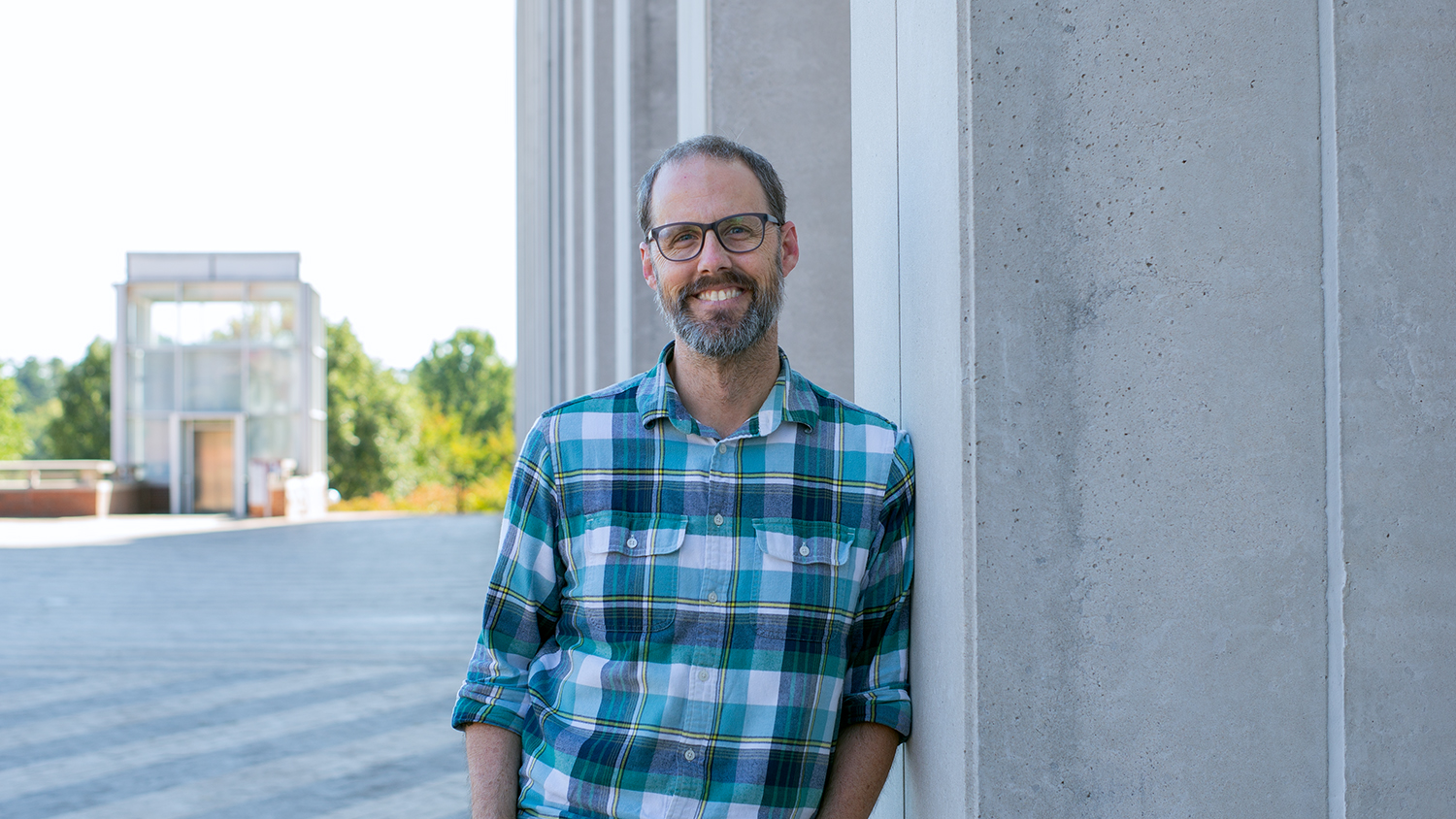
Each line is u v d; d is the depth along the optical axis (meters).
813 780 1.69
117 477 29.48
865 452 1.76
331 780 5.12
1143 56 1.53
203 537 21.83
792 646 1.67
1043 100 1.53
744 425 1.74
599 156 6.64
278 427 30.09
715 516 1.71
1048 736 1.52
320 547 19.25
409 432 55.72
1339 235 1.52
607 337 6.60
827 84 3.31
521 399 23.42
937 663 1.67
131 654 8.55
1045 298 1.53
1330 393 1.54
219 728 6.17
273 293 29.94
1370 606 1.52
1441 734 1.53
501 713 1.79
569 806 1.68
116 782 5.10
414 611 10.99
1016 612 1.52
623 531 1.72
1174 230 1.53
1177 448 1.54
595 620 1.72
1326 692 1.54
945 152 1.60
